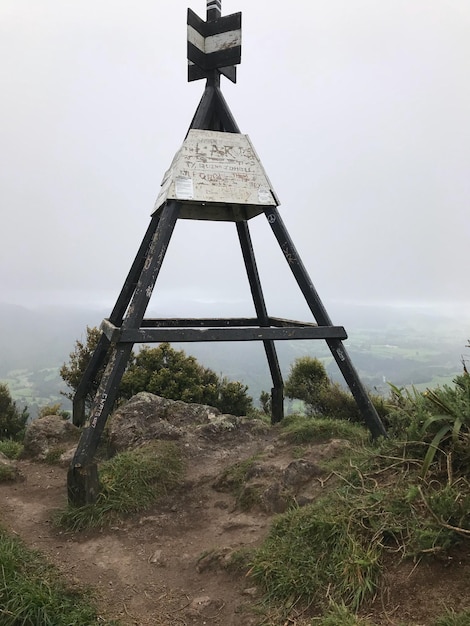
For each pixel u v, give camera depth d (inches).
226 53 214.2
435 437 128.5
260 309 257.1
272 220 201.9
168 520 158.2
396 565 102.5
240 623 104.6
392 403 185.8
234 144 208.1
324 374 341.7
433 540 99.7
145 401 256.5
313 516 127.6
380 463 144.5
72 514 155.4
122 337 164.2
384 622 90.1
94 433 162.2
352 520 117.2
